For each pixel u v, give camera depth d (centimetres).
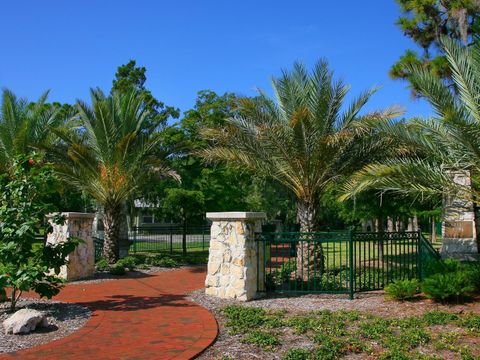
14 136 1648
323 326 716
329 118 1169
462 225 1155
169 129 1803
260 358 584
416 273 1105
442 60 1284
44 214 841
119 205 1662
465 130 834
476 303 841
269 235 1012
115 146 1564
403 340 631
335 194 1852
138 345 626
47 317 773
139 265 1577
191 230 2625
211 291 998
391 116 1072
